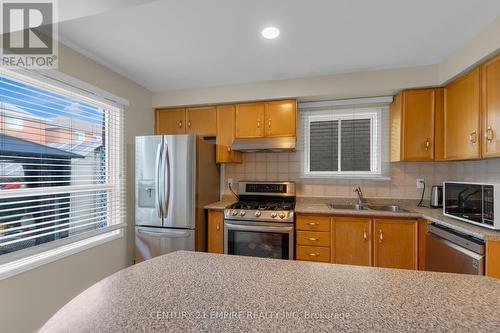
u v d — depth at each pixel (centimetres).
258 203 299
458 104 218
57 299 191
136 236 264
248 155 325
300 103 298
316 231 248
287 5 153
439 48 207
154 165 259
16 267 164
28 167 177
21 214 173
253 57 225
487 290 80
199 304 71
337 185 298
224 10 158
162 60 231
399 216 229
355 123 296
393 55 220
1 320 157
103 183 244
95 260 227
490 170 216
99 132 240
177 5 153
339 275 92
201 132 309
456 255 171
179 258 110
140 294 77
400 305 71
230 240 265
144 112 301
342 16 165
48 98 192
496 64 175
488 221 163
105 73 241
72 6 145
